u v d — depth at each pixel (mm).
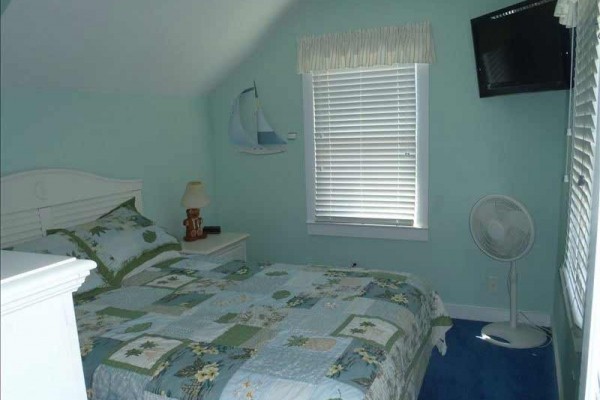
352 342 1727
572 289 2031
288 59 3562
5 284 565
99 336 1824
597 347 1283
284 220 3826
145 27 2562
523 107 3016
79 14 2182
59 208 2623
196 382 1504
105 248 2465
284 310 2051
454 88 3156
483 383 2592
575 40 2301
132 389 1545
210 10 2773
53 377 649
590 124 1605
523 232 2688
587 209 1625
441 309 2531
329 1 3367
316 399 1399
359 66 3316
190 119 3670
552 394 2459
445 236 3357
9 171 2396
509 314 3266
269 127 3695
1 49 2109
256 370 1550
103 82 2822
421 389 2551
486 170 3172
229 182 3959
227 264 2758
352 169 3553
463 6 3055
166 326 1907
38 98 2518
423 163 3326
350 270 2611
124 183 3045
